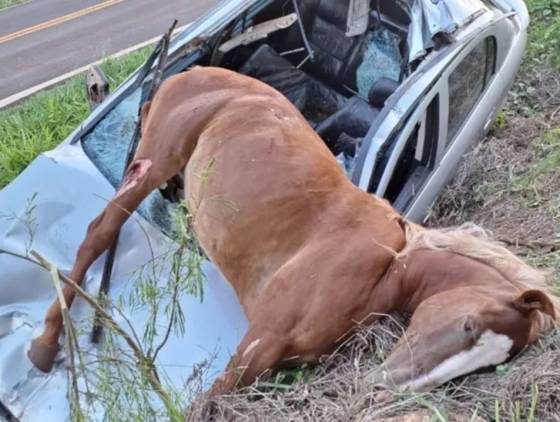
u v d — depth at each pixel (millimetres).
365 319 2729
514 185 4066
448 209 4117
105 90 4387
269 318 2785
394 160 3498
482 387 2447
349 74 4547
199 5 9641
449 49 3775
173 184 3604
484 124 4277
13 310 3301
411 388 2439
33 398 3010
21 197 3650
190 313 3119
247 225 3006
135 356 2523
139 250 3375
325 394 2615
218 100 3377
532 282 2621
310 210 2934
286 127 3215
